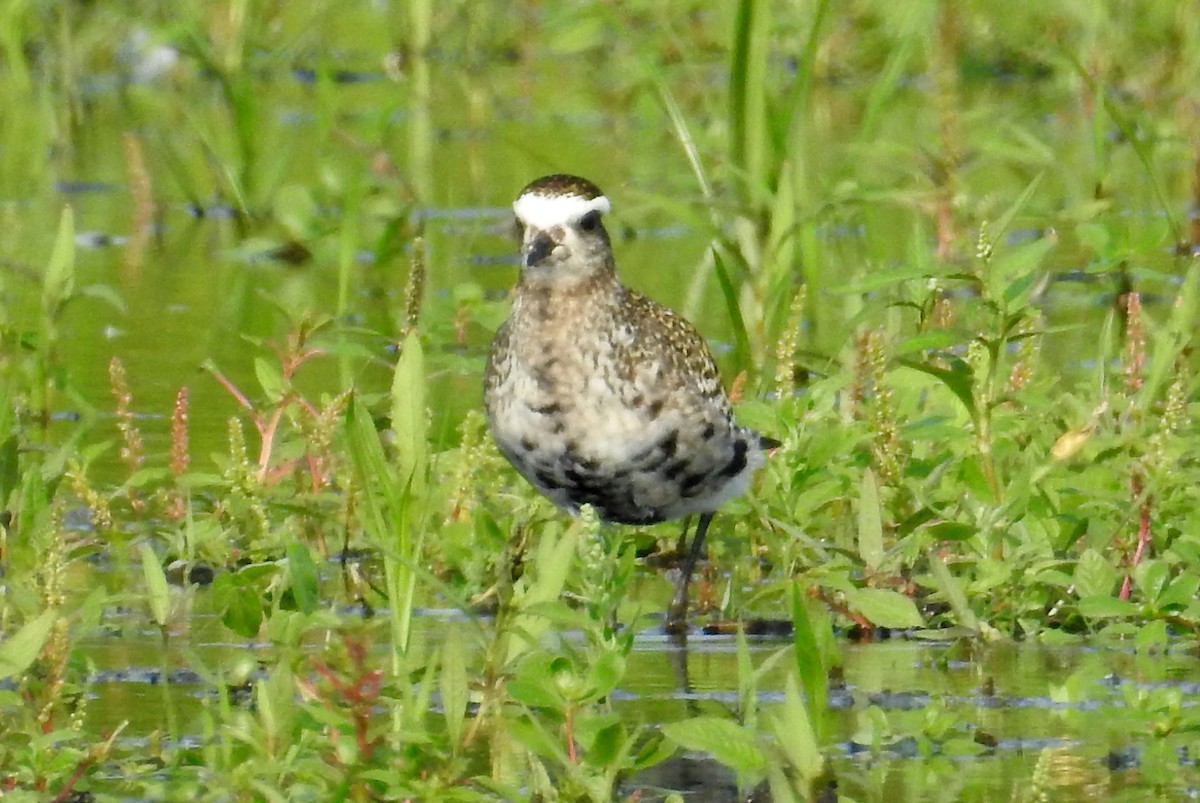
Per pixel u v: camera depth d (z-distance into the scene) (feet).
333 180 64.80
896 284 48.60
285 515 39.01
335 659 26.22
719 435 36.58
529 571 35.24
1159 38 74.49
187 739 28.86
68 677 31.42
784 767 27.02
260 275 59.62
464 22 83.35
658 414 36.06
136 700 30.76
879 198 52.39
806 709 27.45
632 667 33.01
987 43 77.20
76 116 75.05
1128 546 35.83
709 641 34.55
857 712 30.35
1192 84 71.41
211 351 52.13
